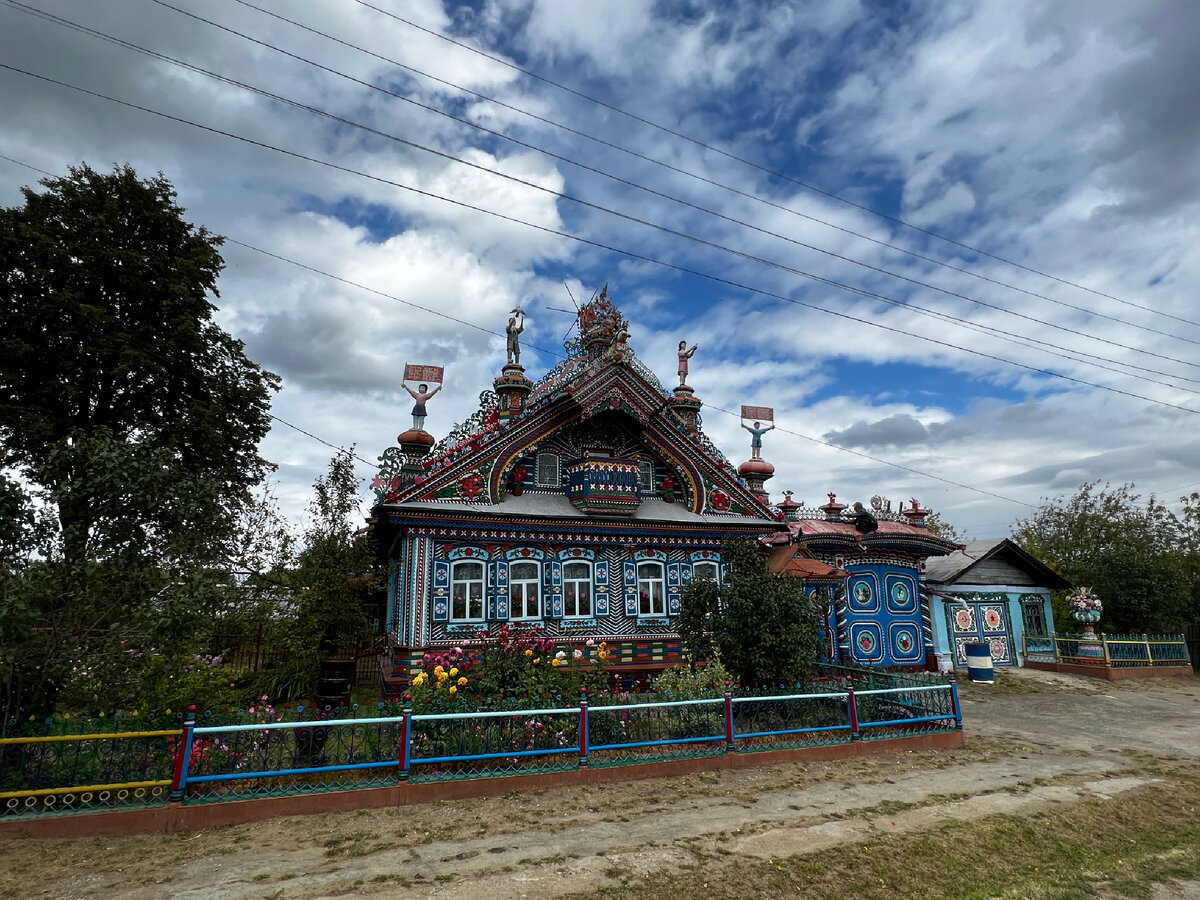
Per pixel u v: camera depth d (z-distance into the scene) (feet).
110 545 33.27
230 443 80.18
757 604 50.14
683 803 33.47
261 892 23.59
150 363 70.28
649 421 67.46
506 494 62.34
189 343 75.72
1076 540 122.01
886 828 30.68
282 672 64.75
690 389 76.33
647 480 69.56
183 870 25.27
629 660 62.34
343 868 25.57
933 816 32.40
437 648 55.47
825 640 77.92
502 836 28.94
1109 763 43.78
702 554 68.08
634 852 27.40
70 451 33.27
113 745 29.86
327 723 31.91
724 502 70.95
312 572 68.59
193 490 36.27
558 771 35.68
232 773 30.30
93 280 71.10
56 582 30.37
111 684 32.45
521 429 62.08
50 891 23.45
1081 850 30.25
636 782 36.58
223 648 66.54
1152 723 57.72
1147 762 44.27
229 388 81.25
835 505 88.43
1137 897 26.22
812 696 42.93
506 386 64.54
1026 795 36.24
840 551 82.69
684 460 69.62
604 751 38.14
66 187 73.61
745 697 42.70
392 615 67.56
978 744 48.06
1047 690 75.31
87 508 33.50
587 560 63.16
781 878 25.75
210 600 34.37
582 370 68.28
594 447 67.41
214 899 23.02
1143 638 87.30
